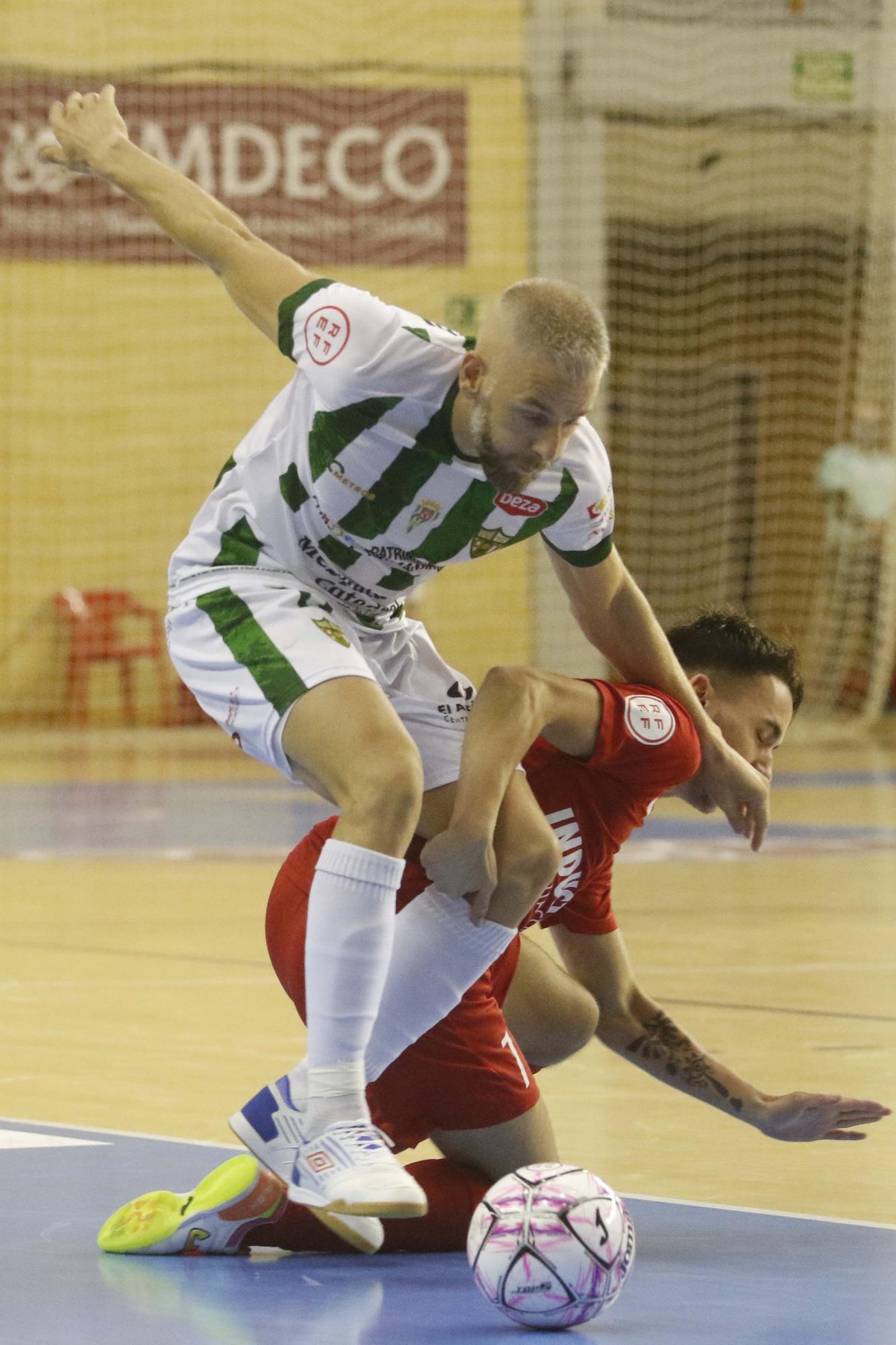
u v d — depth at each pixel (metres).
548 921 11.27
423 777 10.15
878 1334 8.03
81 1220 9.98
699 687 11.42
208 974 18.45
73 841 30.12
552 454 9.75
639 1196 10.73
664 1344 7.92
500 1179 9.22
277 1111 9.43
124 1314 8.31
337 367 10.23
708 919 21.97
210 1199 9.45
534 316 9.51
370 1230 9.36
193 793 38.56
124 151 11.50
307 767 9.91
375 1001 9.40
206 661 10.56
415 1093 9.88
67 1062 14.33
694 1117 12.84
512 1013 10.75
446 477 10.34
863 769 43.97
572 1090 13.73
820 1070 13.95
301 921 9.97
